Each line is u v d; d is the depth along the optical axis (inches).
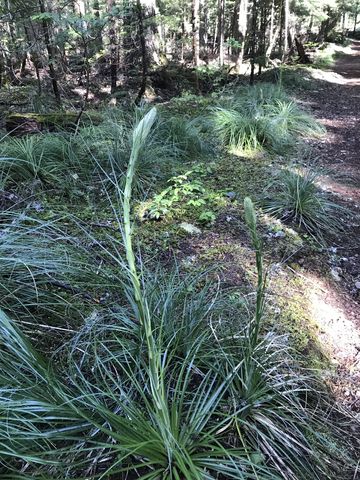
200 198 186.5
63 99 360.8
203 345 95.3
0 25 313.6
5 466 65.4
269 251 152.1
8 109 323.9
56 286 113.6
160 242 150.2
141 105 296.2
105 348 85.1
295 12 927.7
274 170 224.7
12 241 112.0
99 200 177.6
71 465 66.9
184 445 72.7
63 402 75.8
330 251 164.1
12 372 80.7
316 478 79.7
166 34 701.9
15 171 177.9
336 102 467.8
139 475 72.1
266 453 79.4
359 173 249.0
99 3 356.5
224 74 525.3
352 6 1192.2
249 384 84.3
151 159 207.2
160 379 76.1
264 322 113.2
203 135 265.3
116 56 415.5
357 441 91.3
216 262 140.2
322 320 125.6
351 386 105.7
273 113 313.4
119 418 70.1
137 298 67.2
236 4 813.9
